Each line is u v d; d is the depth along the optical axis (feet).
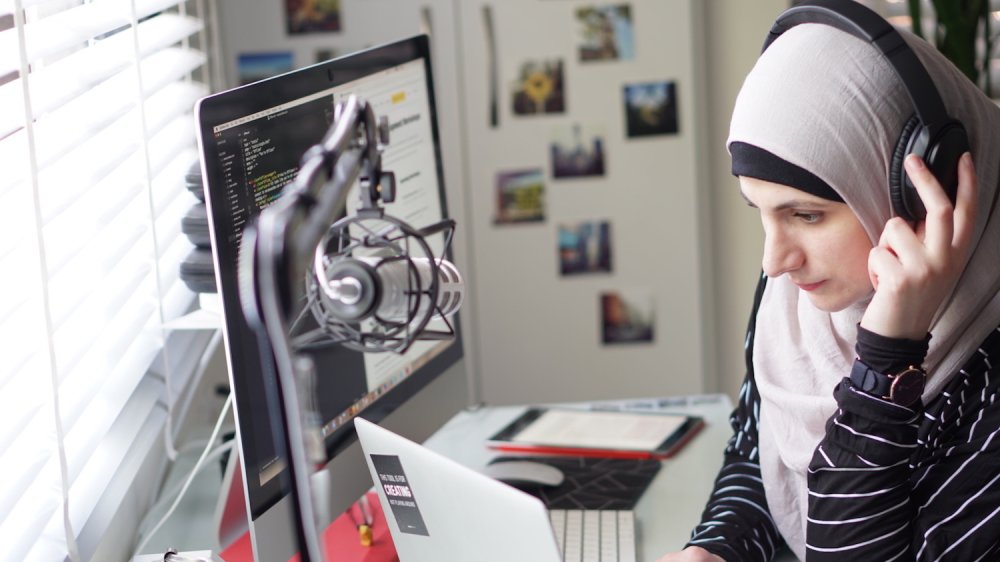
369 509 4.22
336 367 3.85
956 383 3.49
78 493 3.84
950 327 3.47
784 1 8.39
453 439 5.20
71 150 3.81
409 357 4.46
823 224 3.31
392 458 3.30
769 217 3.35
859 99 3.18
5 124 3.26
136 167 4.59
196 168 4.09
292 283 1.89
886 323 3.30
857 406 3.40
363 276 2.37
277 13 8.18
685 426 5.14
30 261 3.55
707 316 8.87
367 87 4.17
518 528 2.89
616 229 8.67
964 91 3.39
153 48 4.78
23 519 3.35
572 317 8.84
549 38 8.30
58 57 4.37
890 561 3.43
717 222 8.82
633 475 4.66
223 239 3.27
